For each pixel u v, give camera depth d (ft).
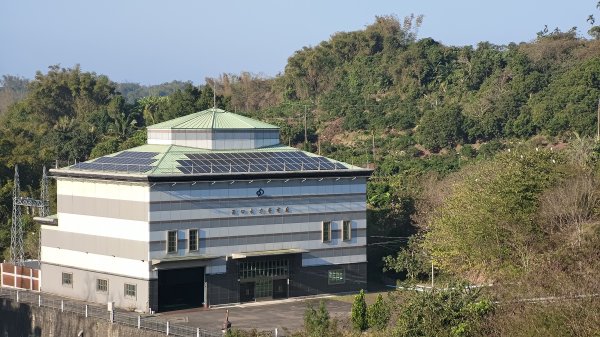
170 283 611.06
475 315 411.75
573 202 547.08
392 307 474.08
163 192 579.89
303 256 631.56
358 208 653.30
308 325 469.16
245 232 610.24
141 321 523.29
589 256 447.83
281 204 623.77
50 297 632.38
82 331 554.05
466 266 576.20
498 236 557.33
